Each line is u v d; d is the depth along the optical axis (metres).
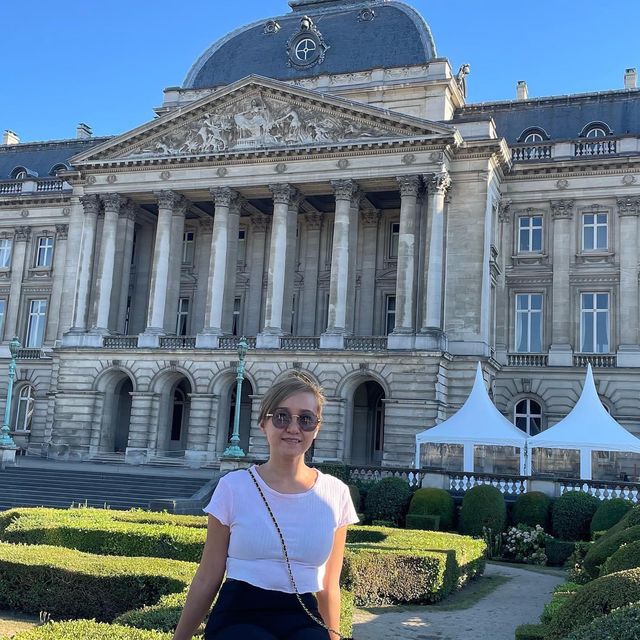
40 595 14.48
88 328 56.38
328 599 5.68
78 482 40.75
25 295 65.94
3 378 64.81
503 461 45.69
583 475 36.22
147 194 56.22
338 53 59.41
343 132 51.88
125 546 19.11
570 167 53.56
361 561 17.70
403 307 49.12
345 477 37.44
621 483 32.56
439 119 54.59
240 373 41.09
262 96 53.84
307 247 58.09
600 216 53.78
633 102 56.91
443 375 48.34
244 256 59.88
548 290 53.78
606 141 53.75
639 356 50.78
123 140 55.81
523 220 55.28
